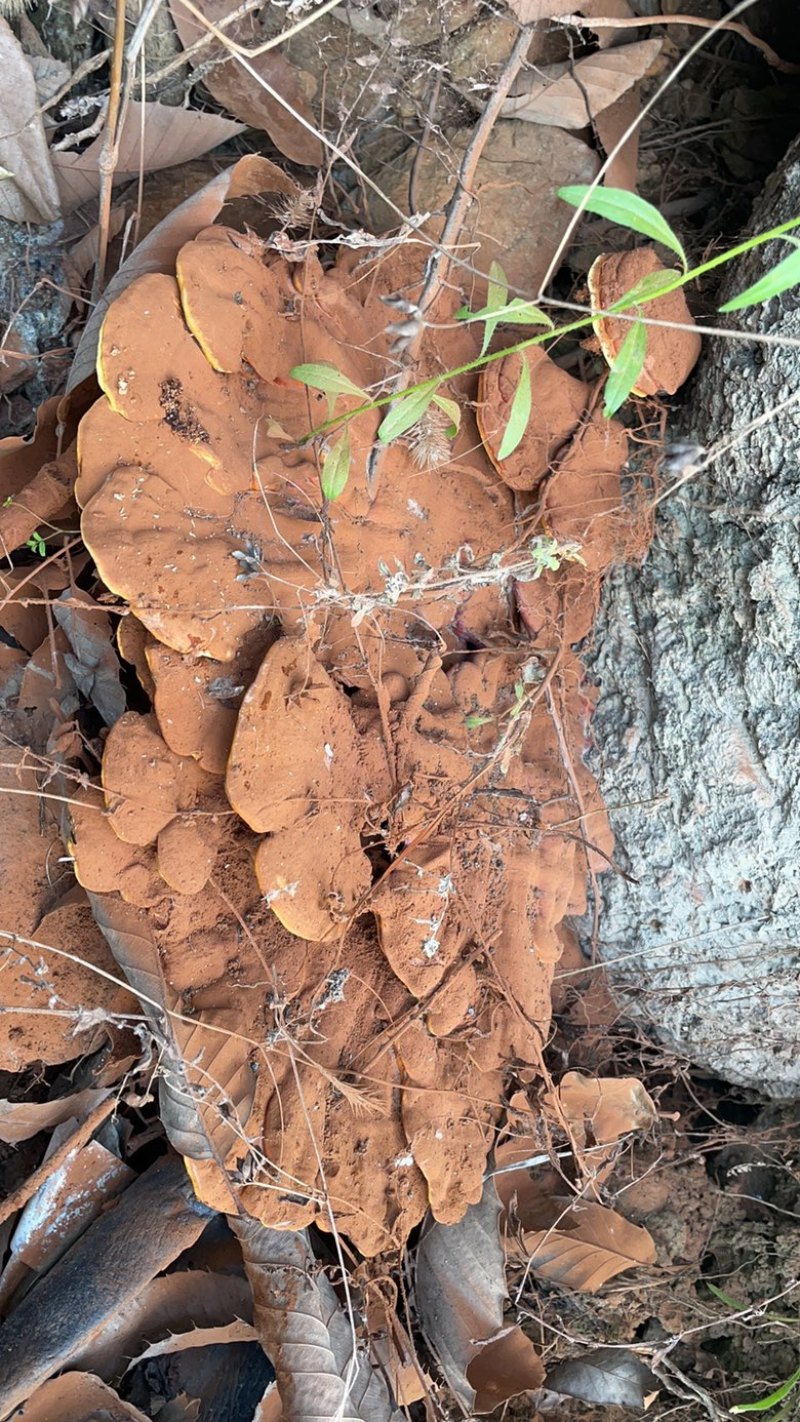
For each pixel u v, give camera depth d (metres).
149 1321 0.73
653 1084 0.91
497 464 0.74
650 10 0.80
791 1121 0.90
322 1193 0.67
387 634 0.71
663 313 0.72
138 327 0.63
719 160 0.84
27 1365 0.69
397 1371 0.75
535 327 0.79
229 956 0.67
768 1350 0.86
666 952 0.85
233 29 0.74
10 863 0.68
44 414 0.67
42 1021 0.69
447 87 0.78
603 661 0.83
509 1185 0.81
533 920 0.77
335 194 0.78
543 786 0.78
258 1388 0.73
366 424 0.70
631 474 0.78
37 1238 0.72
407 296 0.72
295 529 0.67
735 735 0.78
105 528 0.62
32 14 0.73
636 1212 0.87
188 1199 0.72
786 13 0.81
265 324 0.66
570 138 0.80
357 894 0.67
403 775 0.69
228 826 0.66
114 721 0.66
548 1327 0.82
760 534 0.74
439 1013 0.71
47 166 0.73
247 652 0.65
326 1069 0.69
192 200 0.67
